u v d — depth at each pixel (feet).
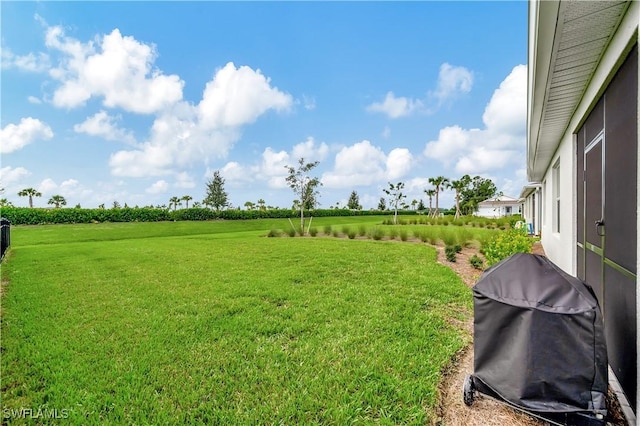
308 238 47.50
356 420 6.79
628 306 7.05
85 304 15.16
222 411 7.18
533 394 5.95
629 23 6.62
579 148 13.47
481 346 6.71
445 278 19.26
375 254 28.99
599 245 9.80
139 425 6.79
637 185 6.15
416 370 8.64
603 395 5.64
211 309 14.17
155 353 10.03
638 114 6.10
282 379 8.43
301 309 13.88
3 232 30.58
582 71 9.71
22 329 12.08
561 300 5.94
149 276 21.07
